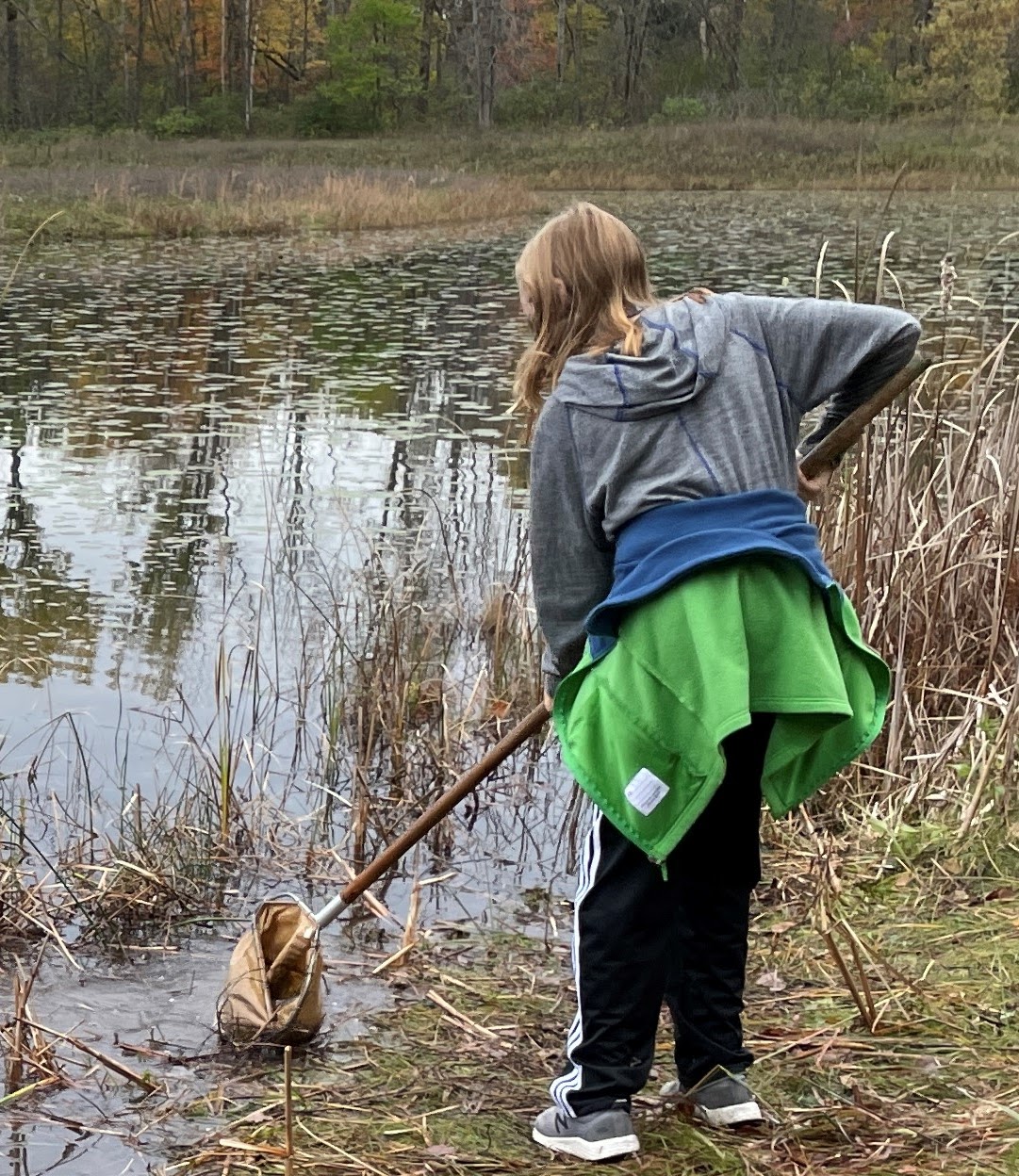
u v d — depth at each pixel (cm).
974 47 5556
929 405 632
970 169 4181
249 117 5909
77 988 371
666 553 255
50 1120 304
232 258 2277
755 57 6212
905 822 443
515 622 626
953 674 511
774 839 442
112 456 988
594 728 262
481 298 1827
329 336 1515
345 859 461
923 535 520
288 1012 332
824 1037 323
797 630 257
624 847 270
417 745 533
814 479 286
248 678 607
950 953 361
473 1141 289
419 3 6500
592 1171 274
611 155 4612
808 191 3925
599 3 6506
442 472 941
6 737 518
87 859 448
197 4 6519
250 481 922
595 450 262
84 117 5881
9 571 744
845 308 268
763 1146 281
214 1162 285
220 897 430
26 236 2470
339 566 748
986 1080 302
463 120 6250
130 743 543
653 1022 277
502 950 392
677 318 265
